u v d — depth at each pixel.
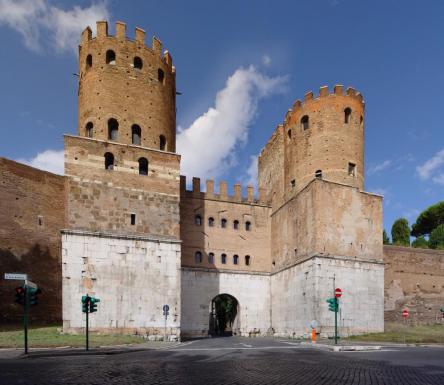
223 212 48.62
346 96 44.25
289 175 46.78
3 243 32.88
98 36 38.47
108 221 34.22
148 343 29.16
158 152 37.44
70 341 25.70
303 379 12.86
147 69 39.41
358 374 13.95
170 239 35.97
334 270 38.06
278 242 47.12
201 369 15.08
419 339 33.66
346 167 42.56
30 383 11.80
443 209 81.50
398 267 51.03
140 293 33.84
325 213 38.97
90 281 32.50
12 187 34.12
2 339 25.11
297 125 46.16
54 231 36.53
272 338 40.84
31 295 20.80
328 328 36.66
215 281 46.34
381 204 41.94
